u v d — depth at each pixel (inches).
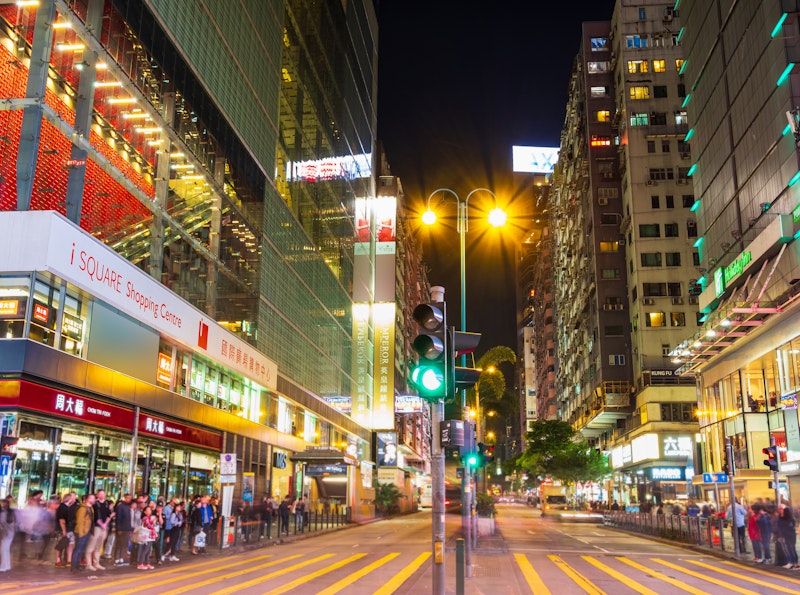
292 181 1985.7
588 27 3206.2
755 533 855.7
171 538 827.4
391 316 3287.4
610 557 919.0
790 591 601.9
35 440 836.0
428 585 596.7
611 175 3006.9
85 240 896.9
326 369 2301.9
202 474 1347.2
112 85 1027.3
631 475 2878.9
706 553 995.9
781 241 1392.7
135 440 1063.6
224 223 1461.6
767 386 1617.9
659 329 2659.9
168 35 1213.1
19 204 837.2
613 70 3117.6
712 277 1849.2
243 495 1523.1
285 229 1888.5
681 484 2476.6
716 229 1851.6
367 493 2438.5
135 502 783.7
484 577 665.0
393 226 3393.2
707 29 1927.9
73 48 943.0
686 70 2137.1
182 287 1252.5
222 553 923.4
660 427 2513.5
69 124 921.5
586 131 3097.9
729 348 1717.5
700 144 1995.6
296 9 2132.1
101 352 968.9
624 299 2876.5
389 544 1113.4
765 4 1520.7
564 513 2139.5
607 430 3319.4
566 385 4050.2
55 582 601.0
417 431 4220.0
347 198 2763.3
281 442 1815.9
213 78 1423.5
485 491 1759.4
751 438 1638.8
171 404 1181.7
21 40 875.4
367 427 3021.7
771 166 1492.4
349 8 2930.6
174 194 1222.9
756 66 1574.8
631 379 2795.3
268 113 1787.6
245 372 1510.8
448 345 384.2
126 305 1007.0
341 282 2596.0
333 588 581.3
